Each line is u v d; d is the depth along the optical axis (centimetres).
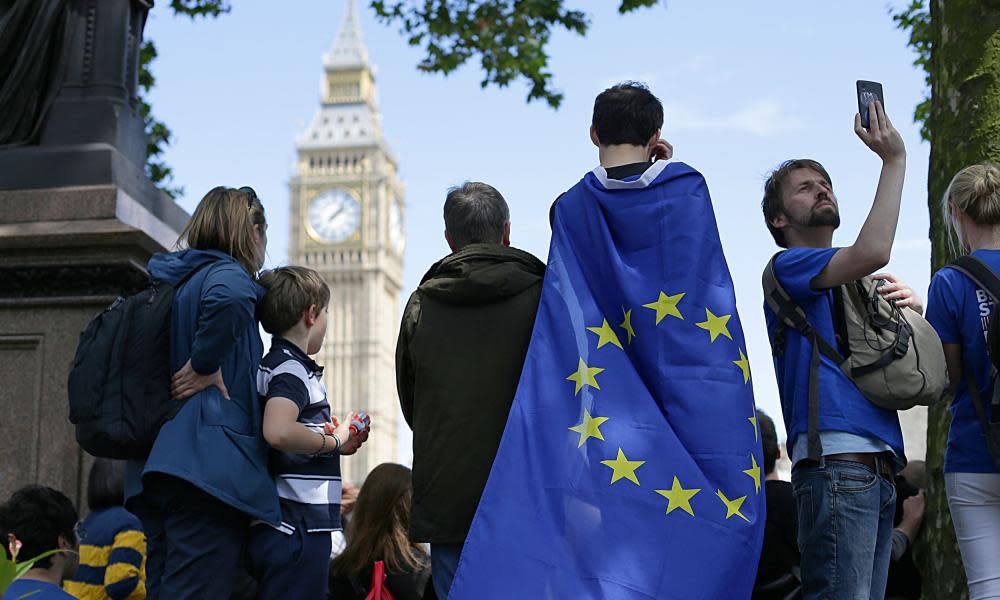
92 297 711
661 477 385
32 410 703
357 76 13762
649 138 438
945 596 571
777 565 538
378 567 548
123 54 796
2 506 458
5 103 782
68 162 744
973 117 620
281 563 466
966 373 442
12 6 802
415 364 424
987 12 622
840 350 429
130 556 566
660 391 399
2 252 716
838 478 420
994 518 438
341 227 13262
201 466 453
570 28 1816
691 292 404
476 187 462
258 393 477
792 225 465
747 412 397
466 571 379
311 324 493
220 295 460
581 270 416
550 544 380
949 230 614
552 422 395
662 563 376
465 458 411
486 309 423
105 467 588
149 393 467
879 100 434
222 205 499
